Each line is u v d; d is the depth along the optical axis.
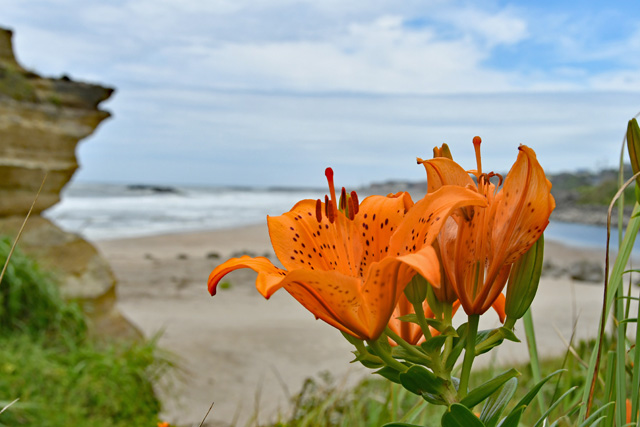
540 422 0.82
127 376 4.42
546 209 0.77
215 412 5.45
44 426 3.53
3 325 4.35
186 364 7.00
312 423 2.64
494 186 0.86
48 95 6.22
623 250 1.00
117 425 4.06
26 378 3.78
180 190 99.94
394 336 0.80
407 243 0.81
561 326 8.73
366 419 2.79
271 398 6.05
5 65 5.92
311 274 0.77
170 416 5.23
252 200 72.81
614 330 1.12
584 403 1.00
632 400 0.89
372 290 0.78
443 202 0.77
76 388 3.97
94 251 6.15
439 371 0.79
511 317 0.80
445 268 0.80
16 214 5.77
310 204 1.01
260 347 8.30
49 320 4.62
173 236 27.36
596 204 49.16
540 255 0.78
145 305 11.45
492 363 2.24
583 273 17.30
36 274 4.71
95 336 5.19
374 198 0.99
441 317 0.83
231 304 11.88
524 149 0.77
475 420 0.68
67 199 57.12
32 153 5.90
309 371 7.19
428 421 1.98
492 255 0.80
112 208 46.69
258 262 0.81
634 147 0.94
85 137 6.48
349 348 8.39
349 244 0.98
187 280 14.72
